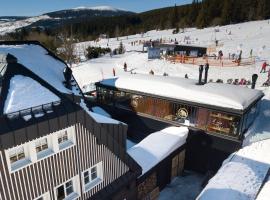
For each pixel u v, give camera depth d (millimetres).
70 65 50031
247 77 34188
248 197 14594
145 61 45531
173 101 19797
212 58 44062
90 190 12766
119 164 13938
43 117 10133
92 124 11953
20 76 11562
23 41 19781
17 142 9414
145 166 15641
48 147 10938
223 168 17172
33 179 10336
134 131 22969
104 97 24531
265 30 70250
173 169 18562
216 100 17953
